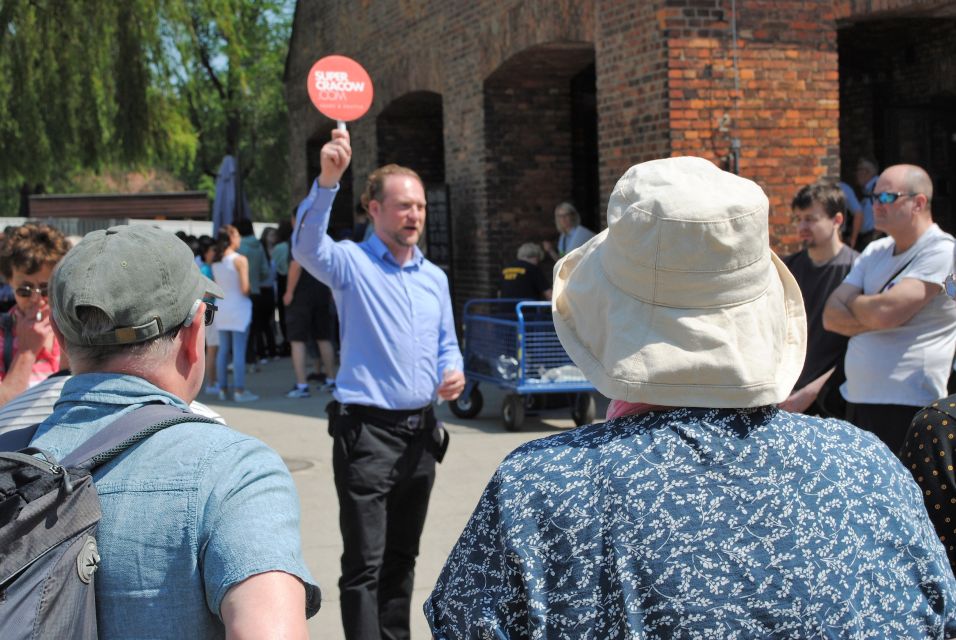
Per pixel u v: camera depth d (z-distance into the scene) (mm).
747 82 9211
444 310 4148
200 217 31703
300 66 20422
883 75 12438
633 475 1603
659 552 1549
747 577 1537
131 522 1578
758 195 1680
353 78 6570
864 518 1609
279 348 15617
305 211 3787
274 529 1598
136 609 1554
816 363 4543
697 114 9117
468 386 9375
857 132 12891
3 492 1456
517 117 12875
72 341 1728
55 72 18531
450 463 7566
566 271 1889
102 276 1693
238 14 24641
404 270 4035
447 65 13680
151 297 1717
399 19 15180
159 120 19531
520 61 12109
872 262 4148
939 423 2271
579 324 1785
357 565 3814
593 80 13219
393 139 16641
